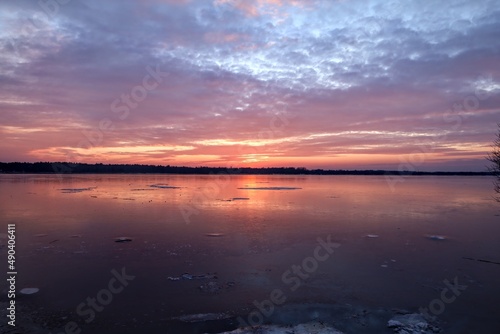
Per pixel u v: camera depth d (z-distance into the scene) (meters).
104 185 50.38
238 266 9.98
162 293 7.95
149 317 6.76
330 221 18.00
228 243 12.85
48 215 19.75
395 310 7.12
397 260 10.66
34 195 32.66
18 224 16.84
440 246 12.55
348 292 8.05
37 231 15.12
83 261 10.44
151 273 9.34
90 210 21.97
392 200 30.17
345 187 52.28
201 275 9.18
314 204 26.39
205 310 7.08
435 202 28.52
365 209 23.34
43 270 9.56
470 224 17.39
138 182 61.09
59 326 6.41
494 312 7.07
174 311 7.03
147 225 16.69
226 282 8.67
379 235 14.43
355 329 6.36
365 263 10.34
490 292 8.10
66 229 15.59
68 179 72.12
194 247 12.21
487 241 13.43
